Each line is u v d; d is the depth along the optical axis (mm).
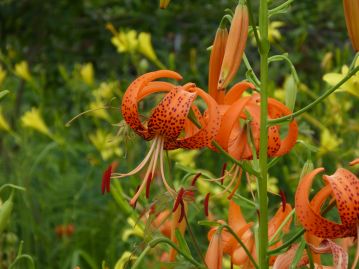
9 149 2053
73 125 2316
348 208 752
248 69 847
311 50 2412
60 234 1731
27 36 2537
